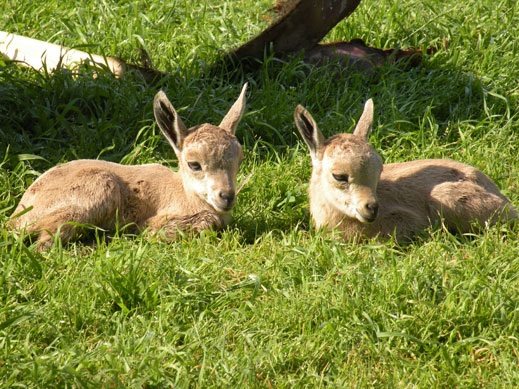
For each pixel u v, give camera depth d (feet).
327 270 37.73
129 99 49.32
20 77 51.72
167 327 34.19
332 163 39.22
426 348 33.30
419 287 35.53
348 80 53.26
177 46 56.18
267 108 49.39
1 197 42.86
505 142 48.37
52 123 47.78
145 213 41.47
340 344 33.22
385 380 31.91
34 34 57.00
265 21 57.06
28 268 37.06
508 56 54.49
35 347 33.01
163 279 36.65
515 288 35.70
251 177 44.55
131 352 32.53
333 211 40.27
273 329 34.14
